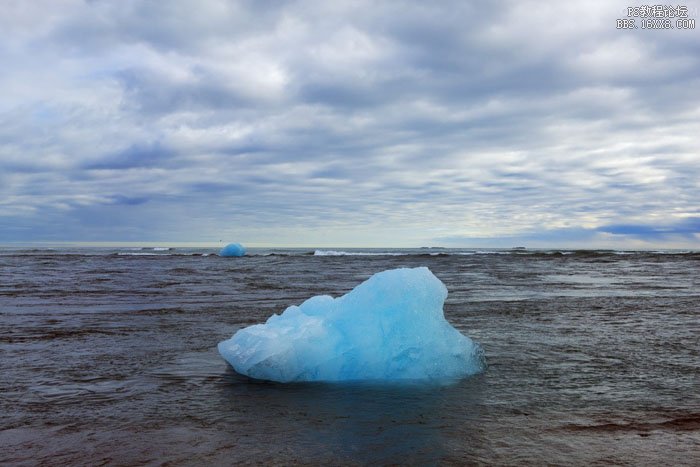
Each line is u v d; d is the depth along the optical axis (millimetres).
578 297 10789
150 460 2783
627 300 10242
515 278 16141
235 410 3670
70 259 28391
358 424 3361
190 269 20203
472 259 29188
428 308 4836
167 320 7723
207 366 5012
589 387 4262
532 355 5480
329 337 4680
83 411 3652
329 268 20984
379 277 5035
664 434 3174
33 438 3123
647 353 5566
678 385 4324
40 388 4242
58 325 7270
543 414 3566
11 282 14047
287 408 3709
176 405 3797
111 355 5461
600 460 2766
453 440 3070
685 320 7770
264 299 10312
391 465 2709
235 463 2740
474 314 8359
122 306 9242
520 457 2809
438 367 4621
